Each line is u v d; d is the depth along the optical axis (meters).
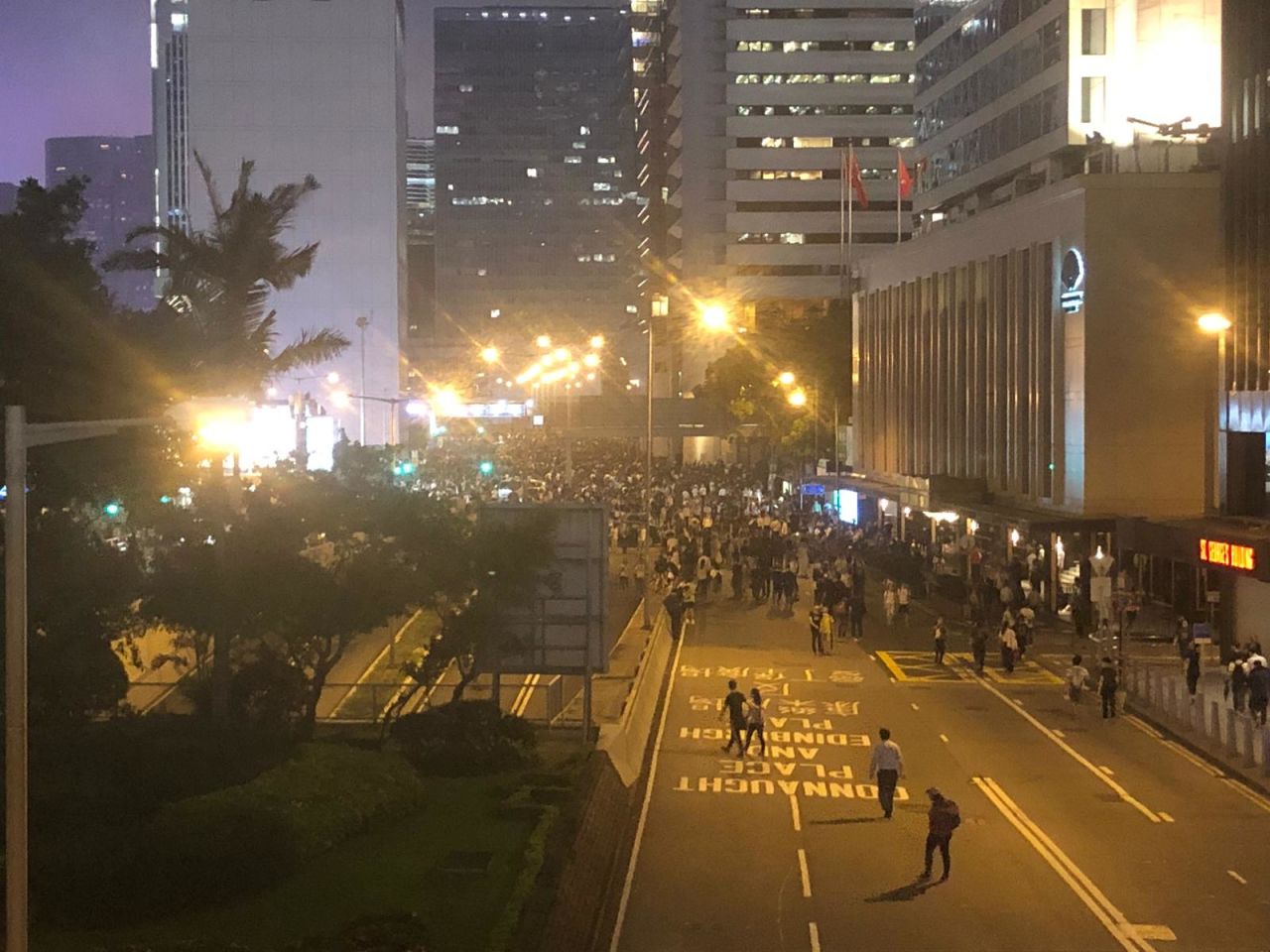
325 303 137.75
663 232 191.00
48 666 26.33
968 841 26.52
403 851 22.64
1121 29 71.19
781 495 111.44
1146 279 55.94
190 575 30.03
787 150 160.38
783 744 35.25
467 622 31.14
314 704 31.39
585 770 28.03
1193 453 56.03
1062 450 58.94
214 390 35.16
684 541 69.50
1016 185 77.25
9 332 28.47
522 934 18.17
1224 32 50.28
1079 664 39.97
